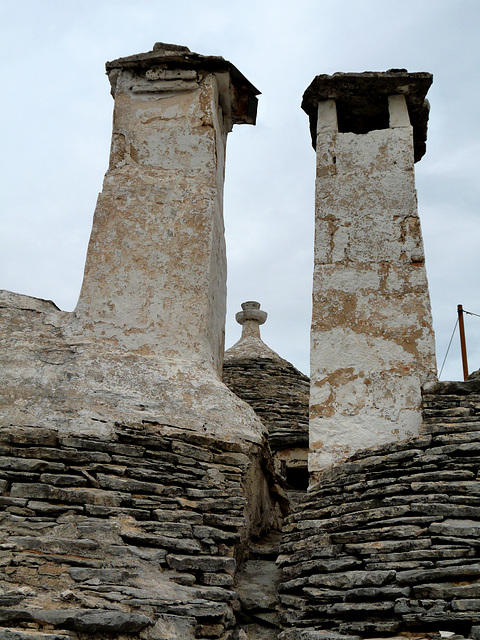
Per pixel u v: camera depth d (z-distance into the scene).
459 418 6.83
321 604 5.64
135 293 7.75
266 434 7.58
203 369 7.46
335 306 7.86
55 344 7.35
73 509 6.03
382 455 6.64
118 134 8.58
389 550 5.59
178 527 6.13
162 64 8.84
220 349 8.47
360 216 8.27
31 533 5.82
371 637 5.21
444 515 5.67
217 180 8.56
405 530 5.65
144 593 5.54
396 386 7.45
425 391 7.21
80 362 7.22
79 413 6.82
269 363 12.55
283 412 11.86
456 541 5.45
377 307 7.82
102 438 6.63
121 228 8.02
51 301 7.81
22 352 7.21
